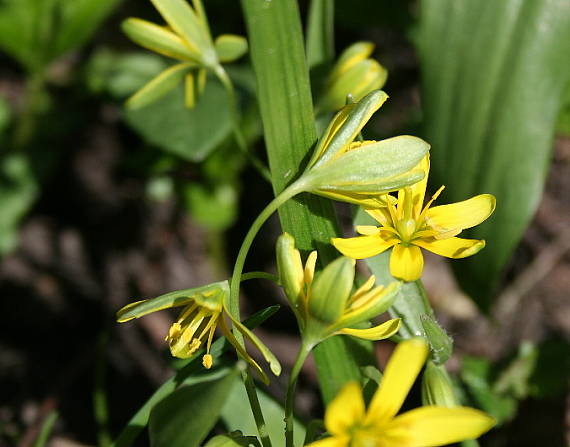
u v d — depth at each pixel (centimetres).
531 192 24
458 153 25
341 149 17
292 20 18
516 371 28
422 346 15
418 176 17
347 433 15
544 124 24
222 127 30
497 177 24
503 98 24
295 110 19
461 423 15
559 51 24
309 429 17
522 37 24
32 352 32
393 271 17
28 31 33
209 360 17
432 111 25
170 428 16
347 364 20
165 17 21
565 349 28
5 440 29
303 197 19
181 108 30
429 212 18
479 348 32
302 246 19
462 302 34
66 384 30
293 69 19
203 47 21
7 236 34
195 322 17
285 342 33
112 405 30
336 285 16
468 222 18
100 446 25
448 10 25
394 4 34
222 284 17
